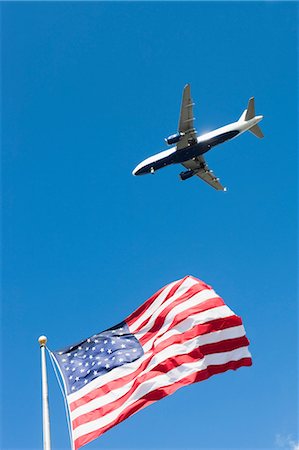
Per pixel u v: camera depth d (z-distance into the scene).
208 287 27.22
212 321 25.77
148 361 25.19
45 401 23.08
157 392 23.92
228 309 26.17
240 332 25.75
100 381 25.34
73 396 25.06
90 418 24.03
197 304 26.41
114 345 26.78
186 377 24.31
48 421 22.52
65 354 27.08
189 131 74.44
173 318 26.28
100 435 23.23
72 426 23.88
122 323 28.00
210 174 79.94
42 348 24.84
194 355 24.91
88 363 26.34
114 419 23.66
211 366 24.77
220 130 75.62
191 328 25.66
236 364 25.14
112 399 24.61
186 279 27.77
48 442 22.03
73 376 25.94
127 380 25.22
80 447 23.03
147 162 76.88
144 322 27.52
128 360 25.97
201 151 75.56
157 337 26.09
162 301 27.58
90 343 27.27
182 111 72.88
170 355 24.83
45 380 23.88
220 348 25.28
